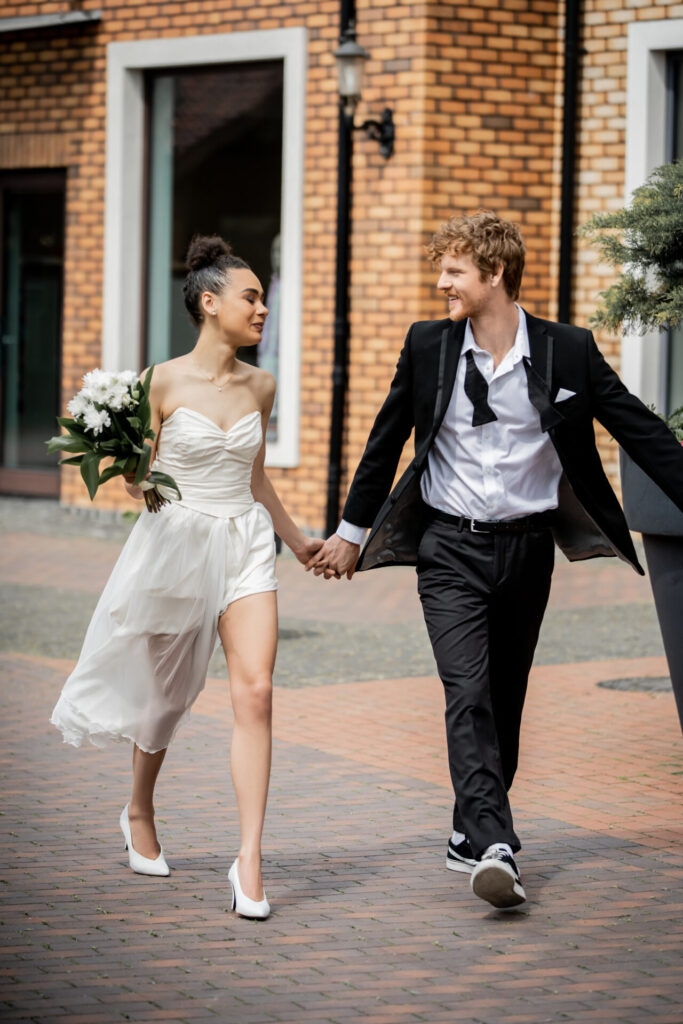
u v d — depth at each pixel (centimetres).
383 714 896
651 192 803
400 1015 462
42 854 628
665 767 775
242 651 573
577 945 525
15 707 907
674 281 814
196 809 696
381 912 560
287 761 785
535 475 563
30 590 1324
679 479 559
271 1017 461
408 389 577
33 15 1827
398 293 1570
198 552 574
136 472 561
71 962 507
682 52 1557
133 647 582
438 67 1547
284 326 1648
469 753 544
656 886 591
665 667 1028
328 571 610
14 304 1944
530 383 552
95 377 556
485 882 527
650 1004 472
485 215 556
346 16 1574
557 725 866
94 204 1809
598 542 585
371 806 704
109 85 1781
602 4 1564
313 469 1642
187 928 542
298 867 614
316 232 1625
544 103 1584
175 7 1722
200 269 586
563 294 1580
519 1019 460
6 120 1867
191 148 1761
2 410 1970
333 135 1608
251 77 1709
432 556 570
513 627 577
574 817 688
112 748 814
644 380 1571
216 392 582
